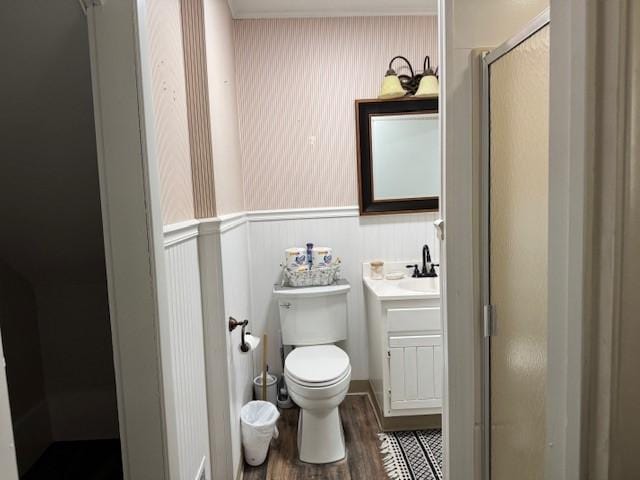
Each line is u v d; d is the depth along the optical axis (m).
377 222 2.84
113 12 1.02
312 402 2.11
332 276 2.68
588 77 0.48
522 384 1.17
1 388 0.49
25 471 2.06
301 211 2.80
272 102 2.76
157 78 1.29
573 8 0.50
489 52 1.27
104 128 1.04
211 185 1.76
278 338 2.86
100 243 1.92
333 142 2.79
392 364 2.37
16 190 1.58
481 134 1.30
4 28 1.11
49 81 1.24
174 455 1.20
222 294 1.76
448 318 1.35
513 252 1.19
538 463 1.09
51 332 2.24
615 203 0.46
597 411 0.50
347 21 2.74
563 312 0.55
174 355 1.33
